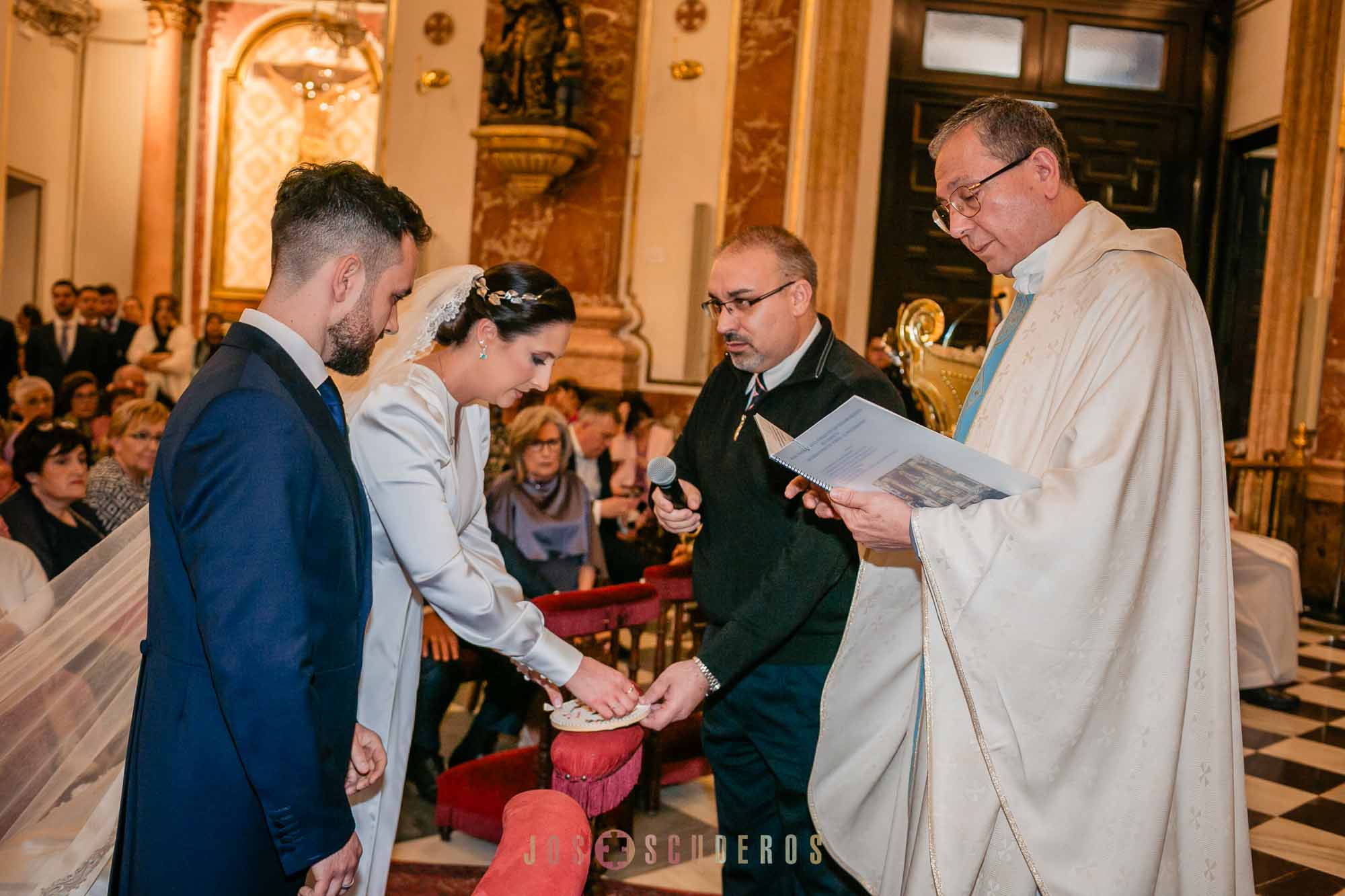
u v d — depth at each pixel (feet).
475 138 27.43
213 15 41.39
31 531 11.70
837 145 27.07
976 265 29.07
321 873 5.48
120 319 35.45
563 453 15.29
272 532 4.98
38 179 39.34
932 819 6.52
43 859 6.40
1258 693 18.72
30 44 38.32
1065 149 7.29
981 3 29.30
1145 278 6.60
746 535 8.61
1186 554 6.49
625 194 27.84
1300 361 27.71
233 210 41.68
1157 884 6.61
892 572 7.78
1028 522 6.14
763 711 8.59
